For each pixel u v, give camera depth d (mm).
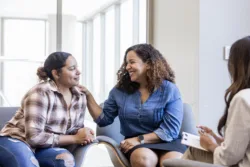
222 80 3041
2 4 3627
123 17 4188
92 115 2359
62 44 3764
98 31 4078
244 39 1460
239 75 1438
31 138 1883
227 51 3041
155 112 2223
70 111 2143
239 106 1363
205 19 2994
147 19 3723
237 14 3082
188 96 3131
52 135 1977
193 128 2455
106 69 4238
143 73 2279
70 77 2105
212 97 3021
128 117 2270
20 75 3689
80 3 3844
